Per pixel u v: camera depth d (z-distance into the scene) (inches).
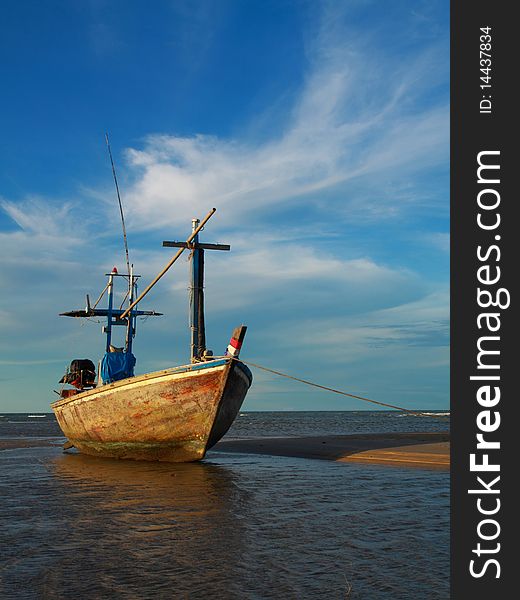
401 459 647.1
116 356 766.5
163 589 226.5
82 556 272.2
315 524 335.0
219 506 392.8
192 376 595.2
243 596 218.1
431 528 323.6
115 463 669.9
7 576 243.8
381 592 222.1
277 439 998.4
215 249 666.8
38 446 988.6
